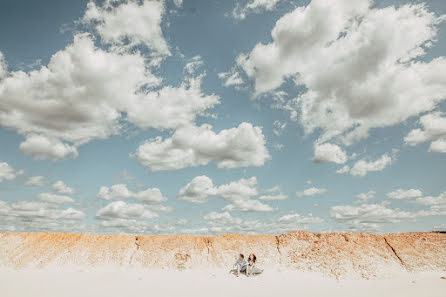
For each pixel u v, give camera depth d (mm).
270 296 14984
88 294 14938
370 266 21156
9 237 26359
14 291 15375
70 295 14695
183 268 22734
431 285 17016
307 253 24094
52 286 16688
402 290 16078
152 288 16656
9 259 23328
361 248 23797
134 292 15555
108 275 20359
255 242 26734
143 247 26109
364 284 17984
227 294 15352
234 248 25828
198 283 18250
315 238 26375
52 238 26562
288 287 17250
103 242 26594
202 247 26078
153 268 22812
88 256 24375
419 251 23281
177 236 27766
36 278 18875
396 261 22219
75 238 26750
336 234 26578
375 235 26344
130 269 22547
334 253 23234
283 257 24188
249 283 18391
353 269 20859
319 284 18125
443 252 22828
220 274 21109
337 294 15414
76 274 20469
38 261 23219
